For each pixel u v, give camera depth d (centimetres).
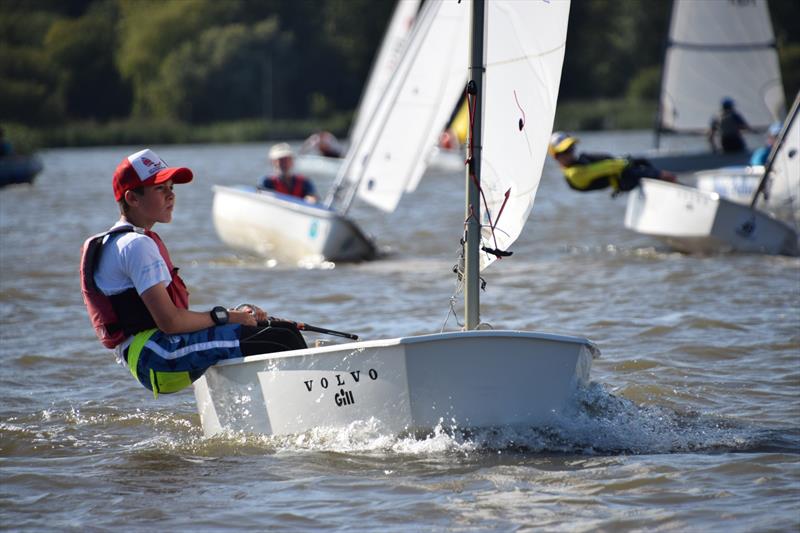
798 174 4153
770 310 3114
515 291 3584
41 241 5228
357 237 4472
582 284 3697
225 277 4038
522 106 1919
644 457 1761
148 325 1828
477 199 1852
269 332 1884
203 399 1962
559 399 1814
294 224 4459
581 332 2877
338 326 3061
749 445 1836
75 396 2342
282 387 1847
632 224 4728
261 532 1485
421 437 1773
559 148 4478
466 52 4194
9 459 1873
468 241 1856
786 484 1611
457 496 1588
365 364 1767
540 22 1880
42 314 3303
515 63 1930
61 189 9188
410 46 4247
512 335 1744
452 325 3027
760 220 4341
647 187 4578
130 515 1567
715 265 4091
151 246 1800
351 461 1753
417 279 3944
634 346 2688
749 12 6725
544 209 6719
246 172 11638
